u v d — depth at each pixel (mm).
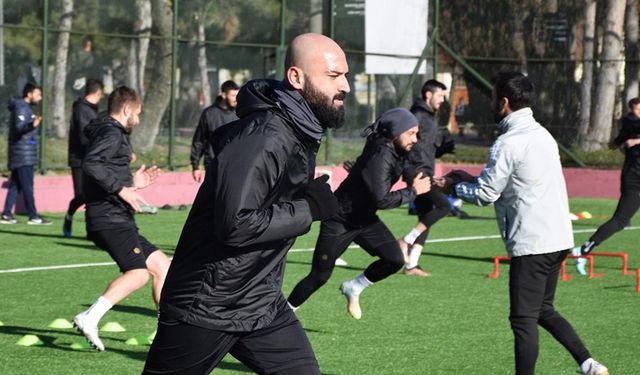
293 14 25656
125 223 9211
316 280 10062
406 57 27266
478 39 28109
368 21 26656
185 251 5176
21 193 21031
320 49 5098
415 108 15570
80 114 17562
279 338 5363
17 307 11320
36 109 21844
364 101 26656
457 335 10188
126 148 9312
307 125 5051
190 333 5160
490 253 16531
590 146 27703
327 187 5109
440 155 15742
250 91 5129
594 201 25906
